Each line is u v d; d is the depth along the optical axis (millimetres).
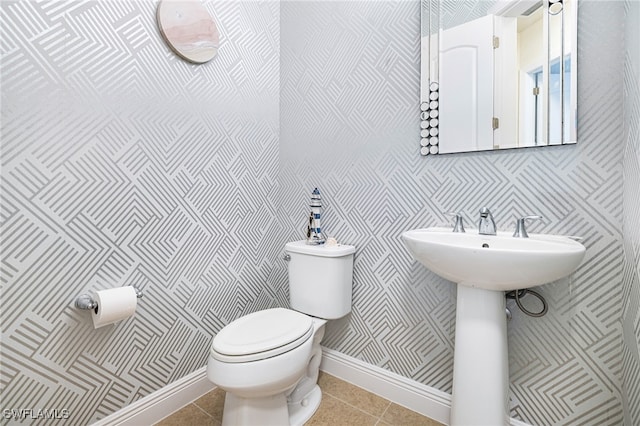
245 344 1052
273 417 1120
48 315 994
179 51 1325
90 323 1087
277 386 1050
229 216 1576
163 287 1299
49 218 991
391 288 1413
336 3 1585
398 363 1397
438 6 1257
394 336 1407
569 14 1004
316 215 1586
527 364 1116
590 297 999
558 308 1055
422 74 1292
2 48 902
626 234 899
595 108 975
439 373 1287
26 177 946
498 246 1029
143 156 1225
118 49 1149
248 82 1668
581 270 1011
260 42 1737
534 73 1067
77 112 1046
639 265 790
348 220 1554
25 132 943
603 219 970
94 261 1091
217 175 1514
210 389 1490
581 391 1021
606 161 962
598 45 969
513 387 1145
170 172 1318
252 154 1698
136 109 1203
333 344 1623
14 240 929
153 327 1267
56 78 999
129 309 1056
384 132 1423
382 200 1434
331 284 1400
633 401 839
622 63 929
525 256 796
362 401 1401
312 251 1437
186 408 1359
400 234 1383
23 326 949
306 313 1479
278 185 1870
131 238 1191
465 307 1027
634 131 825
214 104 1496
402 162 1371
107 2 1120
